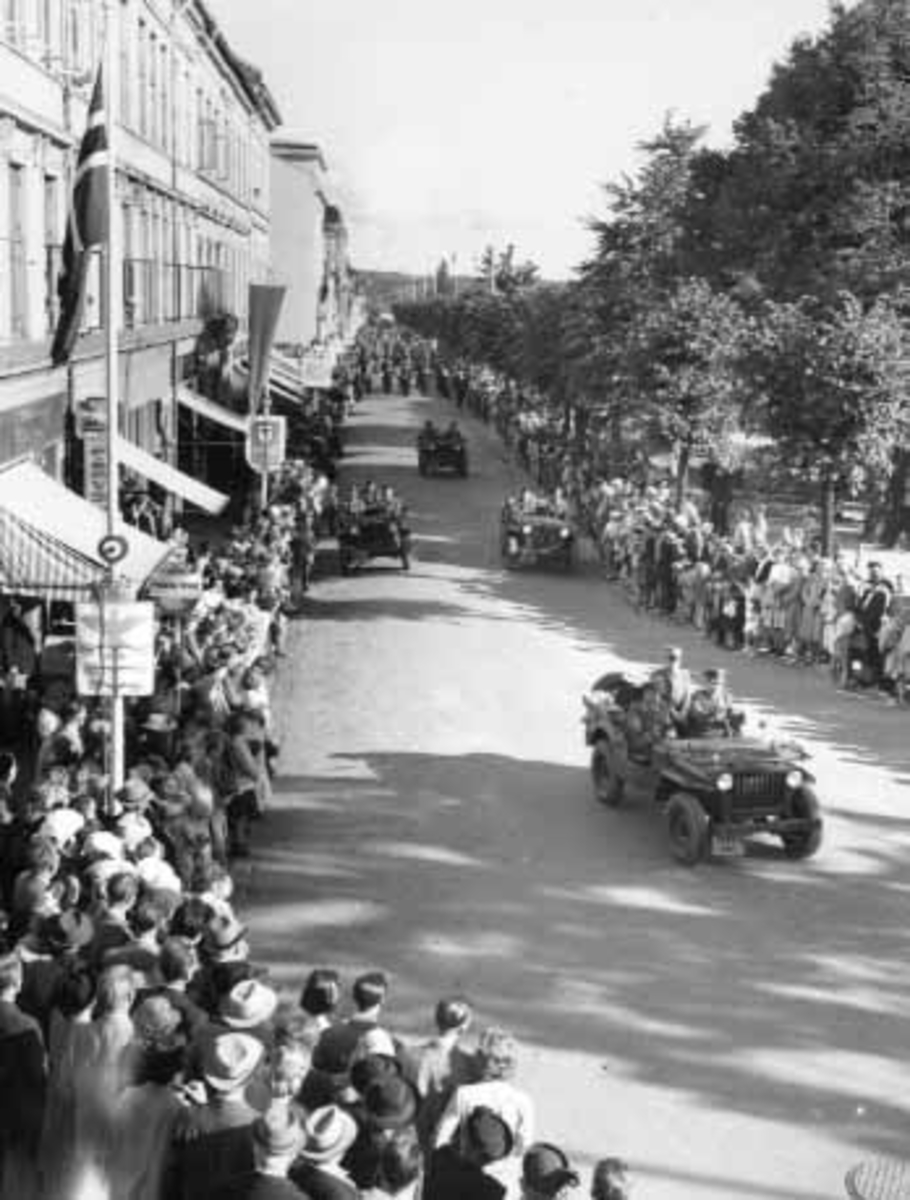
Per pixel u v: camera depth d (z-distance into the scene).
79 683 13.06
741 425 35.94
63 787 11.70
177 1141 6.61
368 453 61.56
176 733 14.98
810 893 14.54
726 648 27.67
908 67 42.44
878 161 41.56
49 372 22.59
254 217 64.00
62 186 23.98
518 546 36.00
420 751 19.55
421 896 14.26
